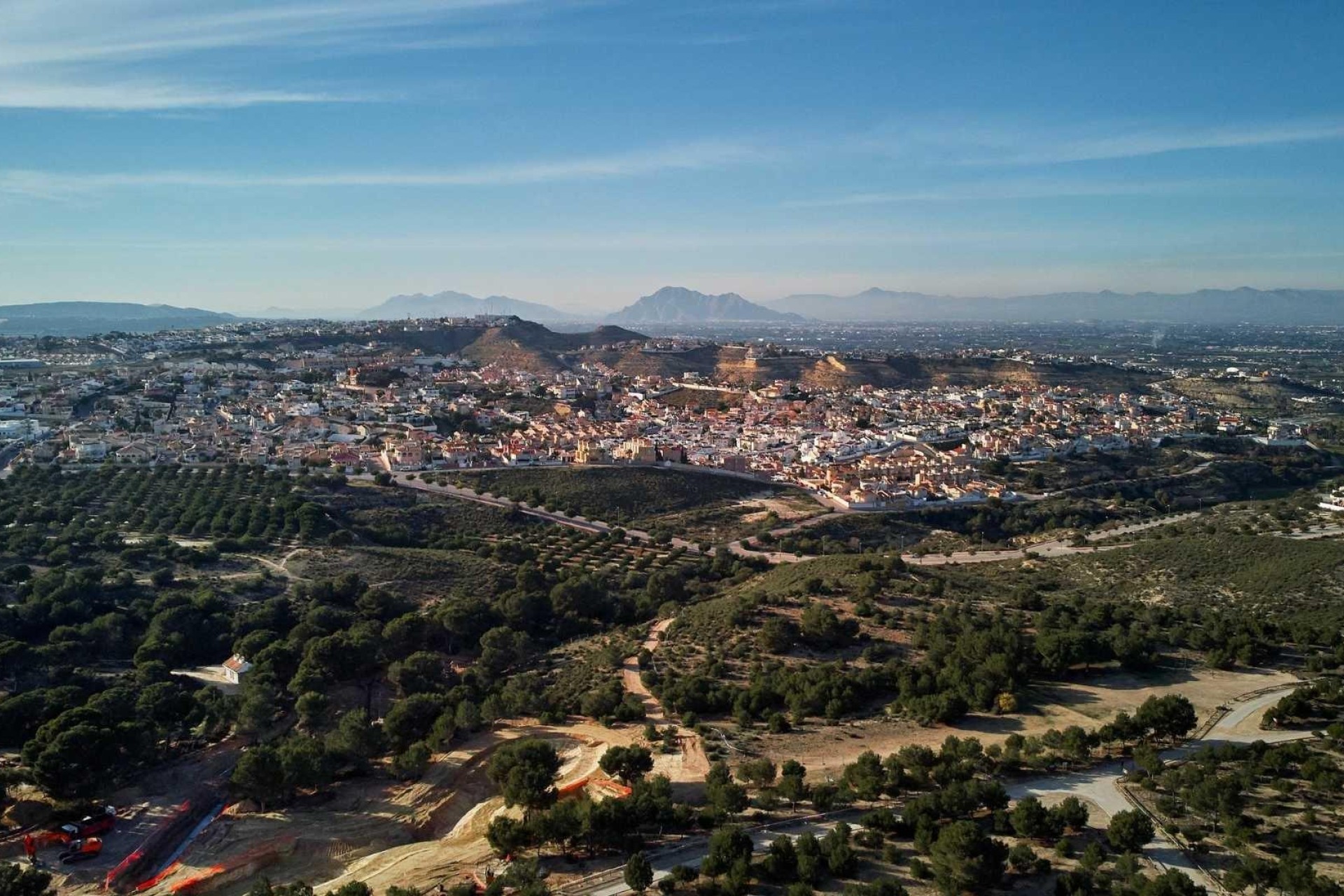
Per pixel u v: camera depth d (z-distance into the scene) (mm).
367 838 86875
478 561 189875
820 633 122562
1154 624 131500
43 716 104188
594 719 109938
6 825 87062
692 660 123438
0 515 182250
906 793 83500
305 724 114562
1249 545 177250
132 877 80438
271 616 148625
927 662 113188
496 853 76875
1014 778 86375
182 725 111938
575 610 166125
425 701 113000
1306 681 111875
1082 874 66562
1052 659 112062
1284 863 66688
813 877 67875
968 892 67188
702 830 78625
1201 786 78062
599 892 69562
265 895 69062
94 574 152125
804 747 95375
